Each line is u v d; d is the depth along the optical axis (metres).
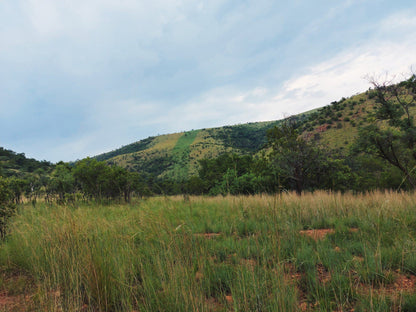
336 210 7.04
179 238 3.21
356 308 2.28
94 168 17.64
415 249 3.29
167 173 166.75
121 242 3.61
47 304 2.36
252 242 4.04
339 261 3.23
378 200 7.33
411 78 14.41
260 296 2.36
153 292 2.53
